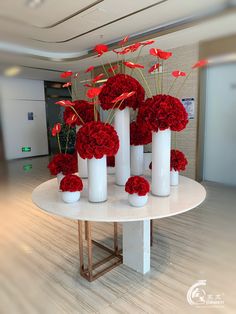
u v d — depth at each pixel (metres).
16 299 1.87
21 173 6.24
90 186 1.70
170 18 3.79
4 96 8.06
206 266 2.22
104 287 1.97
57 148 9.73
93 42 5.02
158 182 1.78
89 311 1.72
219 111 4.77
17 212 3.61
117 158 1.99
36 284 2.03
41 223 3.23
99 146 1.54
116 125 1.91
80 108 1.95
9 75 7.82
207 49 4.38
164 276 2.09
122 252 2.40
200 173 5.08
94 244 2.64
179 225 3.11
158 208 1.58
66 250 2.55
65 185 1.68
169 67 4.96
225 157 4.84
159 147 1.72
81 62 6.02
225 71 4.59
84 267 2.21
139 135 2.07
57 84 9.40
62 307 1.77
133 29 4.25
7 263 2.34
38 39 4.83
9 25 4.07
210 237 2.78
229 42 4.13
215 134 4.90
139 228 2.06
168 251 2.48
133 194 1.60
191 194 1.84
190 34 4.09
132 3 3.28
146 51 4.89
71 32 4.40
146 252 2.11
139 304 1.78
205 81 4.75
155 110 1.61
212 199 4.03
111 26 4.13
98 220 1.44
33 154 9.00
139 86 1.84
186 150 5.05
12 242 2.74
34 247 2.63
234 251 2.47
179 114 1.62
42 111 9.12
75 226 3.13
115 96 1.73
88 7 3.42
